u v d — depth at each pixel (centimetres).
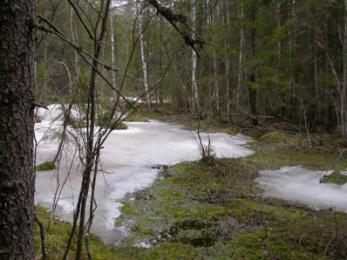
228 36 1736
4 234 183
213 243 557
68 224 577
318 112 1752
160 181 877
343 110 1375
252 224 626
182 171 950
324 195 793
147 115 2225
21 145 183
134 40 228
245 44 1828
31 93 187
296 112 1806
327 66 1620
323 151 1192
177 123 1930
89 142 227
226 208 703
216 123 1806
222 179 886
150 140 1401
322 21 1677
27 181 189
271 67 1667
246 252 523
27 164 188
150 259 505
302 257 505
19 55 178
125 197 761
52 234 514
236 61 1972
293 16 1680
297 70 1730
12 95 177
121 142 1334
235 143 1369
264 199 761
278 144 1314
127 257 506
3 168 179
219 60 1981
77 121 273
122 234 586
